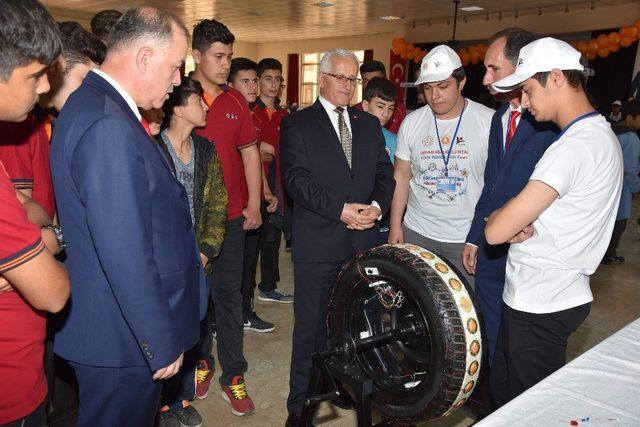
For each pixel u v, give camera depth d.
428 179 2.35
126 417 1.42
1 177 1.01
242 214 2.38
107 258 1.20
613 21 9.24
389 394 1.48
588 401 1.07
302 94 15.54
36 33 0.95
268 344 2.94
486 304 2.16
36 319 1.21
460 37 11.16
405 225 2.53
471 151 2.25
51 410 1.79
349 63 2.01
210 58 2.36
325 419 2.22
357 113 2.16
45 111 1.69
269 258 3.54
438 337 1.31
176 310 1.41
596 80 10.19
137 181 1.22
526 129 1.95
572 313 1.56
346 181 2.04
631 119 8.23
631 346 1.29
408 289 1.38
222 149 2.35
